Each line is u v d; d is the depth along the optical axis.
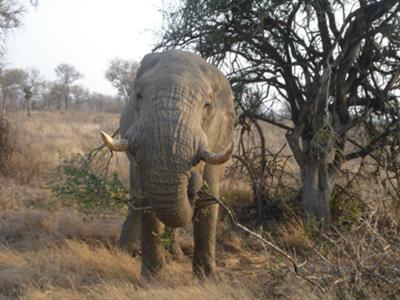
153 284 5.55
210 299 4.94
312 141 7.43
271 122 8.95
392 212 7.25
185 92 4.84
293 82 8.51
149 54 5.74
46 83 68.50
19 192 10.71
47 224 8.09
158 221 5.71
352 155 8.53
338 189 8.73
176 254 7.20
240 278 5.94
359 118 8.00
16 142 12.98
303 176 8.14
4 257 6.55
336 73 7.84
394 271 4.96
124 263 6.38
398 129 8.02
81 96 73.50
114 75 41.94
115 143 4.51
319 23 8.03
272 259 5.79
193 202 4.93
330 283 4.98
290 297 4.97
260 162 9.72
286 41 8.28
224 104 5.64
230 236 7.98
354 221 6.50
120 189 5.19
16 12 19.11
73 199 5.39
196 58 5.52
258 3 7.87
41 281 5.76
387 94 8.22
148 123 4.61
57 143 17.91
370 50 8.13
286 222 8.43
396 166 8.23
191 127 4.65
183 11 8.39
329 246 6.48
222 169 6.43
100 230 8.08
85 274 6.09
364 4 7.52
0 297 5.38
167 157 4.51
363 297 4.87
